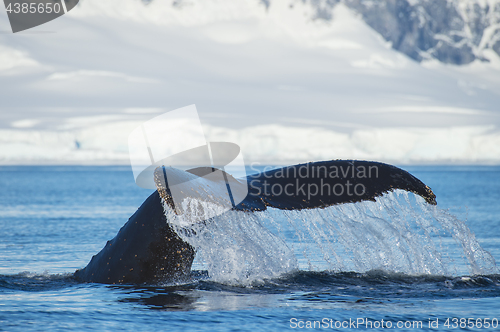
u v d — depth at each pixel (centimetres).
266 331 1762
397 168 2017
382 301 2098
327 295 2170
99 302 2078
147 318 1886
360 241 2478
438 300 2114
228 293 2180
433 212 2434
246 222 2198
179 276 2300
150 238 2239
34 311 1967
